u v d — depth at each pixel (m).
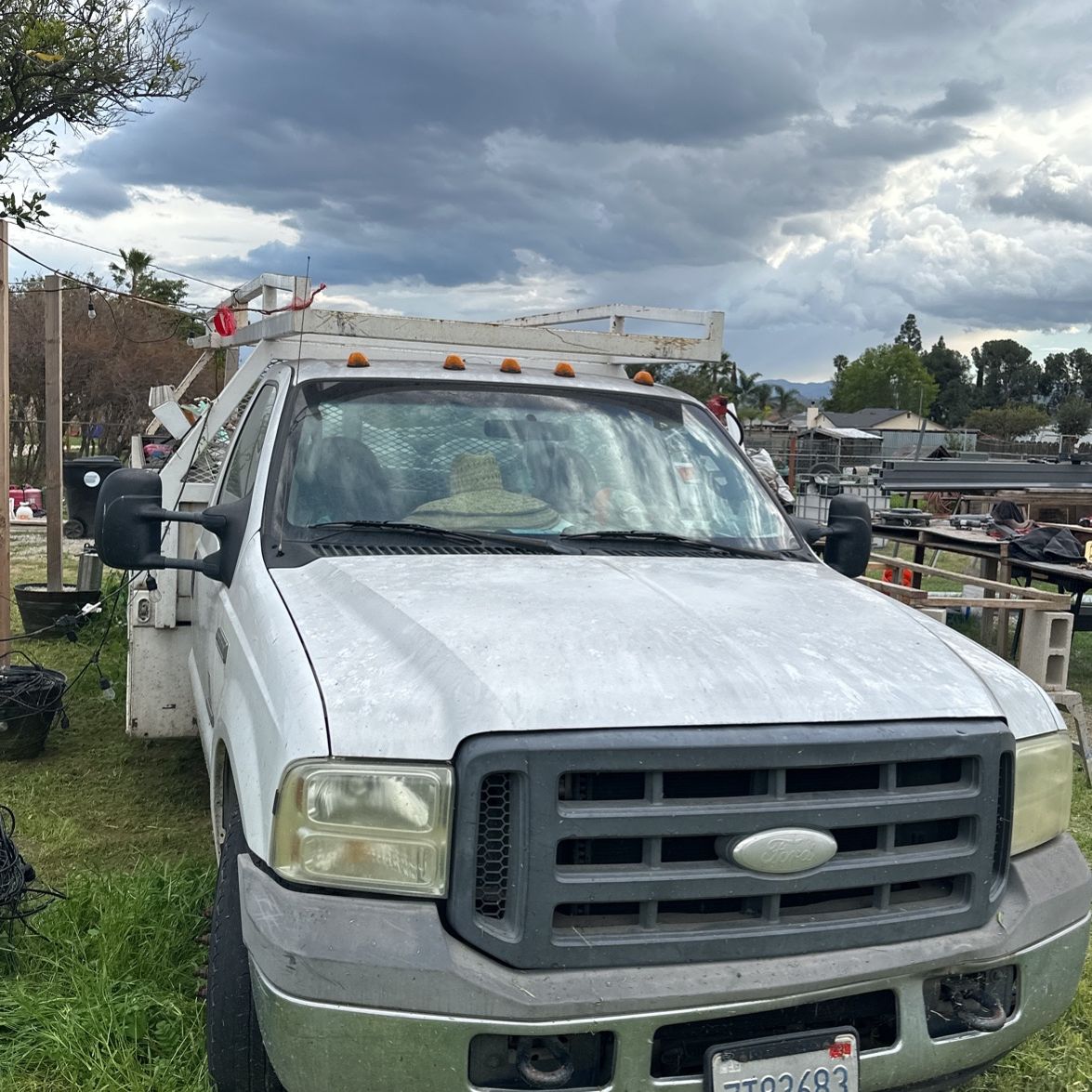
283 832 2.46
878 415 102.31
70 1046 3.24
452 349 4.98
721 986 2.42
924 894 2.72
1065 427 111.12
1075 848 3.02
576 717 2.43
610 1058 2.41
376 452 3.83
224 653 3.62
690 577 3.37
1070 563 9.38
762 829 2.48
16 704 6.11
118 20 10.69
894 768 2.61
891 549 15.27
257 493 3.75
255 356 5.07
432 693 2.52
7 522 7.27
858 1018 2.66
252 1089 2.79
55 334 9.46
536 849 2.37
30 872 4.07
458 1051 2.33
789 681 2.64
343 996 2.33
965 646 3.20
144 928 3.90
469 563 3.35
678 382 74.81
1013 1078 3.47
